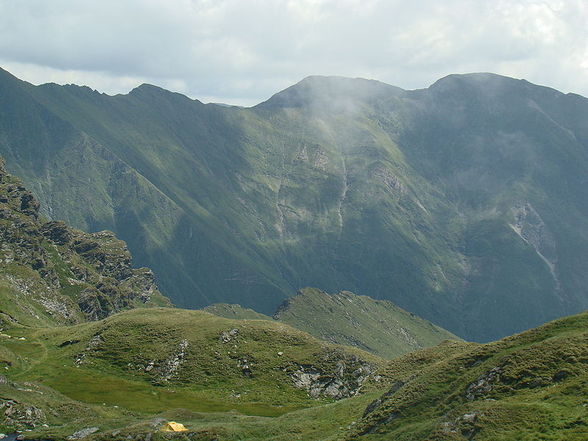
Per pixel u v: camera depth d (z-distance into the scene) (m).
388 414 106.69
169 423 130.50
